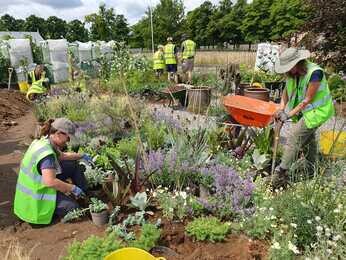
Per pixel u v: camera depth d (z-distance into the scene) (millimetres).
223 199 3643
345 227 3096
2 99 10422
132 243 3027
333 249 2787
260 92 7395
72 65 12250
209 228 3199
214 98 8414
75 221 3635
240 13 38531
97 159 4734
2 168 5367
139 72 13086
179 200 3566
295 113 4039
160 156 4230
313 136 4324
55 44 18078
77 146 5398
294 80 4219
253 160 4660
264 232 3166
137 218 3449
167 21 37656
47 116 7371
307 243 3037
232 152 4816
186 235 3238
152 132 5363
